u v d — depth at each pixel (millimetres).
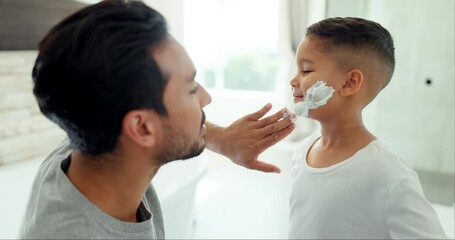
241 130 884
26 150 2143
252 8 3232
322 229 849
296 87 882
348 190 815
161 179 1983
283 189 2822
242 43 3354
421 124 2262
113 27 489
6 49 1878
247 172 3182
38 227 520
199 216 2465
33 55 2090
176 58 539
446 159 2230
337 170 848
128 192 593
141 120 526
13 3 1868
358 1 2299
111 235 547
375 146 829
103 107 492
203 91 670
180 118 560
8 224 1883
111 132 516
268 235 2236
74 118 507
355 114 857
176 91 546
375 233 782
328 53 827
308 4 2562
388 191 745
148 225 604
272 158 2859
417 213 704
